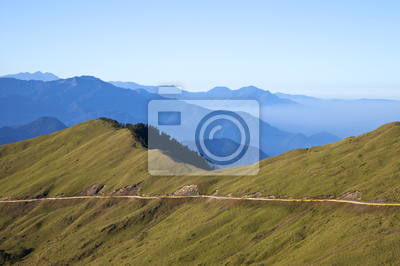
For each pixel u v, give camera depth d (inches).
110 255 3255.4
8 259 3774.6
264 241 2650.1
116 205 4286.4
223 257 2623.0
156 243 3122.5
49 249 3769.7
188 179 4175.7
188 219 3425.2
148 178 4463.6
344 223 2400.3
